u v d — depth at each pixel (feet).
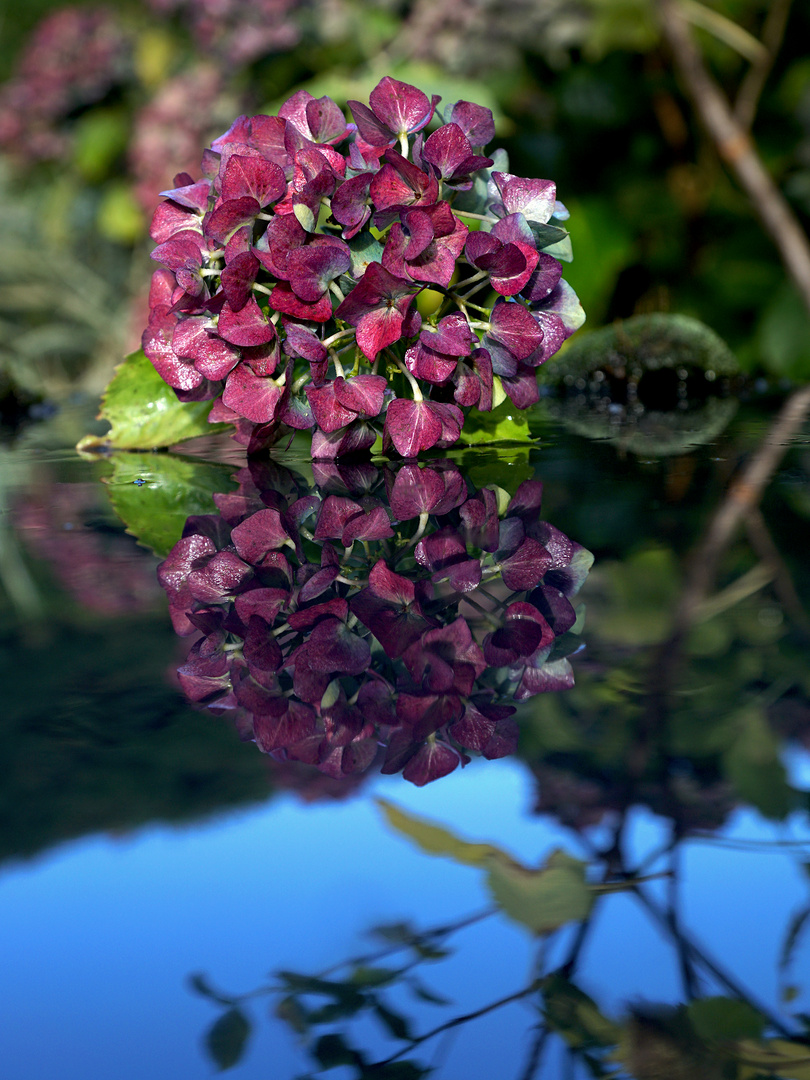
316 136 3.00
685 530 2.65
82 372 9.57
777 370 7.30
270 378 2.95
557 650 2.13
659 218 7.66
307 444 3.30
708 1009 0.97
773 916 1.10
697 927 1.07
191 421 3.36
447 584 2.50
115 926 1.11
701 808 1.30
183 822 1.33
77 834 1.29
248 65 7.67
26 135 9.39
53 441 3.56
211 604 2.47
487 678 1.95
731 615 2.34
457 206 3.05
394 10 7.27
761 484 2.88
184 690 1.91
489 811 1.34
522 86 7.57
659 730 1.62
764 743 1.55
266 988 1.01
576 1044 0.92
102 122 9.34
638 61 7.63
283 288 2.90
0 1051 0.92
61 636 2.32
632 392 4.01
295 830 1.30
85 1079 0.88
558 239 2.99
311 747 1.60
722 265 7.77
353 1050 0.91
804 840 1.26
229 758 1.56
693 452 3.15
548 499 2.82
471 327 2.94
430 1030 0.94
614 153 7.94
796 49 7.54
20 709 1.80
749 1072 0.90
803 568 2.51
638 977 1.00
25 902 1.15
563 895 1.13
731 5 7.41
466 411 3.03
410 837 1.28
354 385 2.92
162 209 3.03
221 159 2.98
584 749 1.57
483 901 1.12
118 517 2.78
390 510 2.78
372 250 2.92
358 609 2.45
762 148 7.64
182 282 2.92
